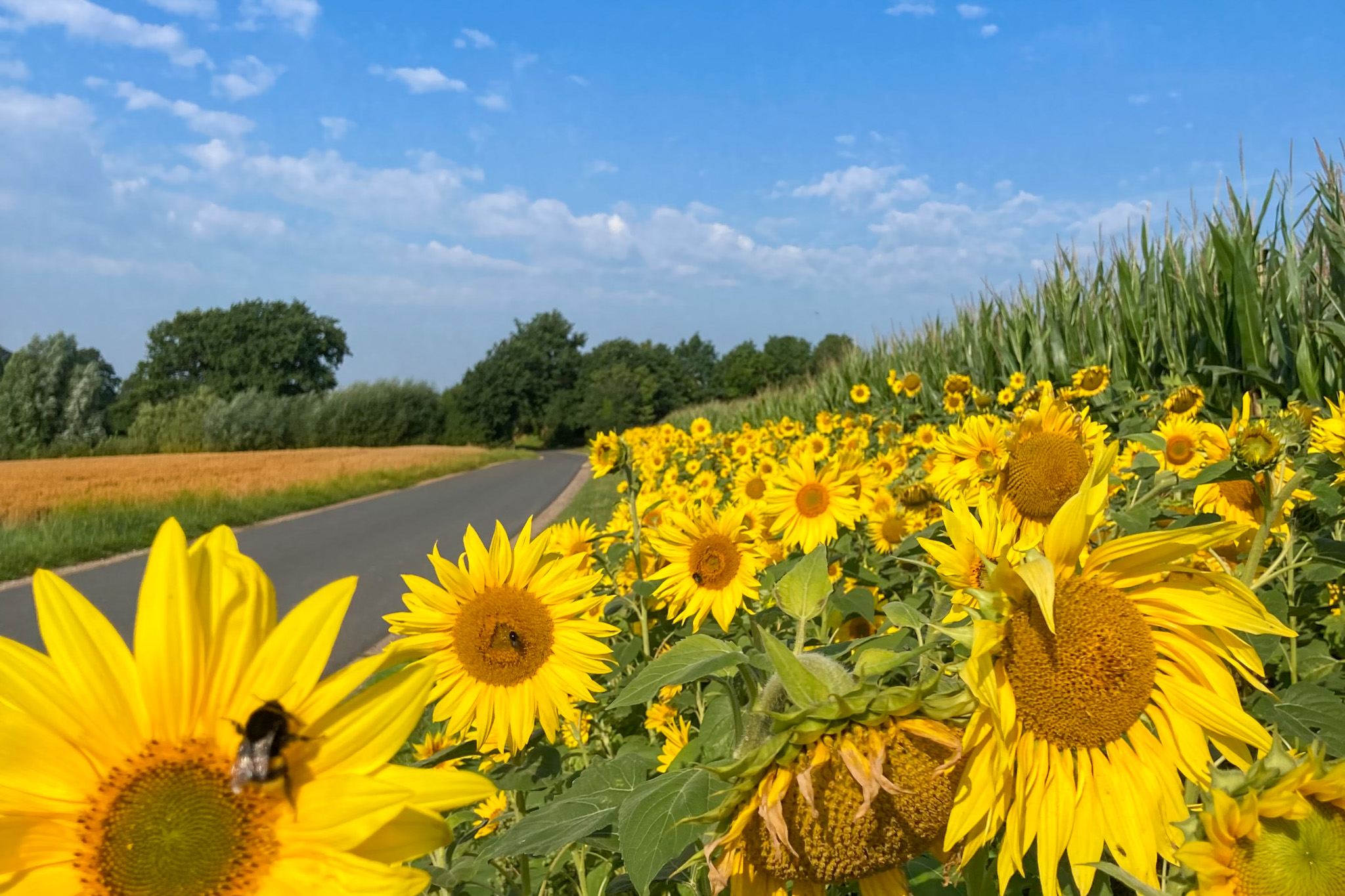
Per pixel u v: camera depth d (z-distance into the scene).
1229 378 8.07
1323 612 3.38
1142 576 1.59
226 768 1.10
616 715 3.95
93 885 1.06
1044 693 1.46
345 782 1.05
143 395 87.62
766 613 3.43
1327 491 2.78
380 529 21.66
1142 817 1.49
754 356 100.75
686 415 43.78
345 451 65.75
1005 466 3.45
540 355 88.00
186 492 29.05
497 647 2.73
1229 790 1.44
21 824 1.04
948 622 1.59
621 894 2.30
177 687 1.10
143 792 1.07
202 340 91.19
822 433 12.40
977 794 1.37
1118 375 9.98
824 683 1.40
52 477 38.12
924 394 13.99
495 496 29.95
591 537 4.94
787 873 1.42
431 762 2.00
